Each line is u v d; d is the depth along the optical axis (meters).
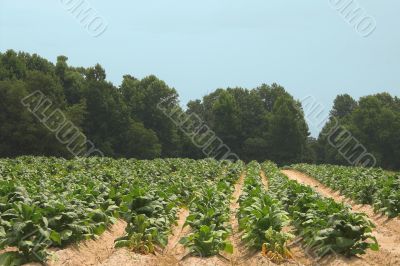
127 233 12.48
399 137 82.88
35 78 64.81
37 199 12.15
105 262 10.80
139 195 13.22
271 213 12.09
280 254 11.35
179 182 23.31
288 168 67.94
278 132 88.81
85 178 21.00
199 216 13.45
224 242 11.77
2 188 13.84
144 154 75.19
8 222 10.49
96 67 79.50
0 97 57.81
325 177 36.53
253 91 103.94
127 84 91.12
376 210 18.83
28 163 36.22
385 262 11.71
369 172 32.38
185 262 11.19
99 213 13.04
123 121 76.94
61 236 10.80
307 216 12.80
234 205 22.06
